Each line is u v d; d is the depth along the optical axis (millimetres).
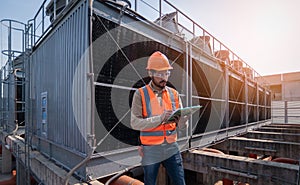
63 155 4668
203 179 8836
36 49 6840
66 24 4598
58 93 4945
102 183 3889
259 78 18516
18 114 10688
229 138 8930
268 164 4645
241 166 5031
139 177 6613
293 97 27031
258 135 11000
